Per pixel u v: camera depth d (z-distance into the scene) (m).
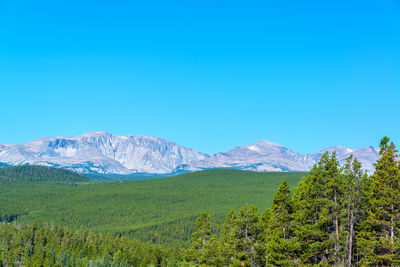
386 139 66.56
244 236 75.94
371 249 62.78
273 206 71.88
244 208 76.69
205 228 101.25
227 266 84.94
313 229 65.69
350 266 64.44
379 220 63.28
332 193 67.44
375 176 66.12
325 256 67.50
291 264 65.88
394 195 62.34
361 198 66.75
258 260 74.31
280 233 70.00
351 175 67.12
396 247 60.59
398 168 63.72
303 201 68.44
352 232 66.25
